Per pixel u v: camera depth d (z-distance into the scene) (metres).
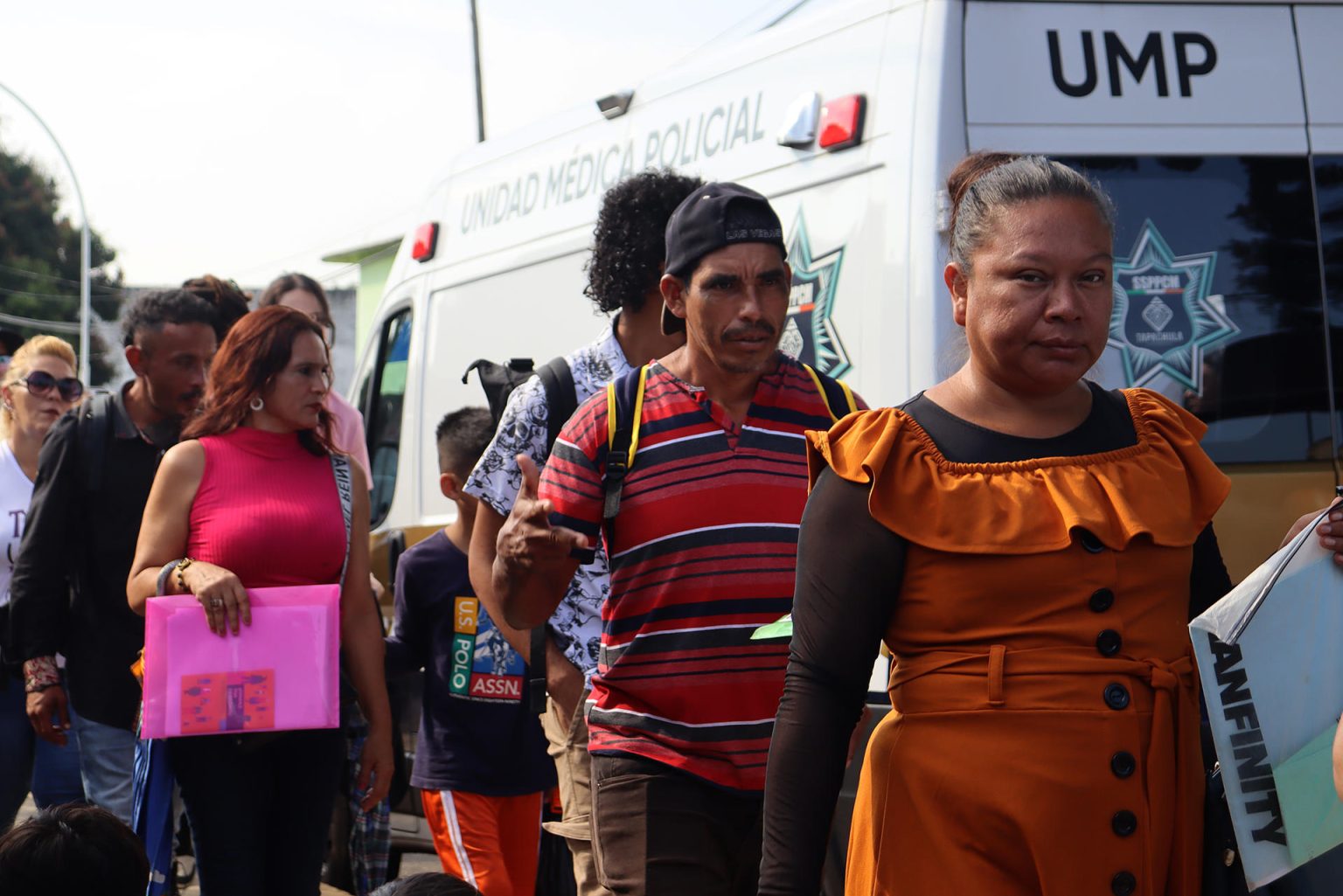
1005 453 2.09
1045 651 2.03
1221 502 2.16
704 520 3.08
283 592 4.07
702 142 5.27
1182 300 4.32
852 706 2.14
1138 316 4.29
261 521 4.12
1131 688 2.03
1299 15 4.46
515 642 3.82
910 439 2.12
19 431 5.57
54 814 2.95
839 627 2.11
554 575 3.09
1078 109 4.32
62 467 4.70
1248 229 4.38
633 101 5.73
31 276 61.72
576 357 3.77
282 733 4.09
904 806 2.08
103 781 4.75
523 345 6.29
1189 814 2.08
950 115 4.25
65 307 63.06
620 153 5.76
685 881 3.00
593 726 3.19
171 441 4.78
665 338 3.75
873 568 2.09
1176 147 4.35
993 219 2.08
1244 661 2.02
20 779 5.31
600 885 3.51
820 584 2.12
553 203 6.21
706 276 3.12
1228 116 4.39
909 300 4.21
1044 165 2.10
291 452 4.27
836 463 2.13
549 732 3.80
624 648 3.11
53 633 4.70
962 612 2.05
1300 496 4.31
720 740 3.04
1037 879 2.02
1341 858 2.24
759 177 4.91
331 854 6.23
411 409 7.25
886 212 4.34
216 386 4.25
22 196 62.62
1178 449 2.16
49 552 4.68
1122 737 2.01
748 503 3.10
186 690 3.96
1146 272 4.30
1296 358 4.37
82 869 2.88
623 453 3.12
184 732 3.94
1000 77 4.30
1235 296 4.35
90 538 4.71
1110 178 4.32
